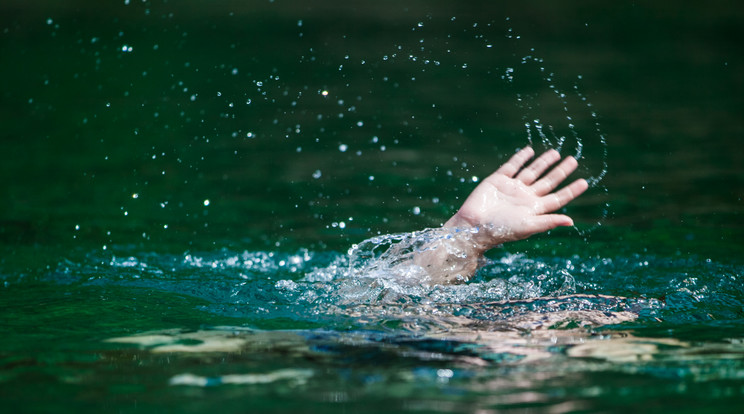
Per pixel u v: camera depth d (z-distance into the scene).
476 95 14.02
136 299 4.95
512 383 3.37
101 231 7.08
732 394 3.21
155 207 8.05
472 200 5.35
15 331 4.27
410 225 7.31
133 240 6.78
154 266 5.89
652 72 15.62
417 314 4.50
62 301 4.90
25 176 9.45
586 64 16.41
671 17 22.17
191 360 3.73
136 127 12.02
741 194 8.14
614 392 3.25
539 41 19.19
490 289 5.05
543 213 5.29
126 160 10.25
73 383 3.44
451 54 17.59
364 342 3.99
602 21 21.75
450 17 21.88
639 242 6.54
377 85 14.83
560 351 3.82
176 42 18.56
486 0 24.17
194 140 11.30
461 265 5.28
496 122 11.94
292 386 3.36
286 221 7.50
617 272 5.62
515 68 16.17
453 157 10.05
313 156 10.32
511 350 3.84
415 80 15.28
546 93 13.98
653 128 11.41
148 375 3.53
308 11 22.86
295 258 6.21
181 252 6.38
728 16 22.16
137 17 22.02
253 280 5.44
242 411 3.08
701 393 3.23
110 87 14.71
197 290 5.16
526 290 5.08
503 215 5.23
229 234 7.04
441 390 3.29
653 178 8.92
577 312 4.50
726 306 4.71
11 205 8.08
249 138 11.31
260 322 4.42
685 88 14.17
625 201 8.05
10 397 3.27
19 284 5.34
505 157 9.95
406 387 3.33
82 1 23.80
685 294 4.96
